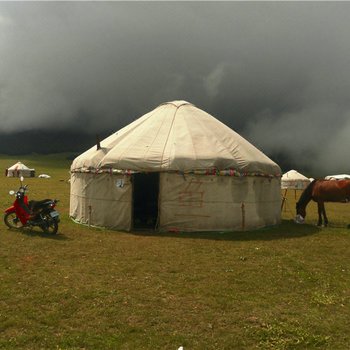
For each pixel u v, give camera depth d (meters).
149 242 11.07
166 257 9.45
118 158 12.97
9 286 7.08
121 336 5.26
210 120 14.73
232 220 12.94
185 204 12.63
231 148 13.50
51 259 9.05
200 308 6.32
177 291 7.07
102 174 13.24
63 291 6.87
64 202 23.11
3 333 5.27
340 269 8.84
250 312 6.21
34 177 66.38
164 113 14.80
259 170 13.41
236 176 12.82
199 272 8.30
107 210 13.16
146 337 5.26
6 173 66.44
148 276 7.93
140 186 18.22
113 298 6.61
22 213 12.05
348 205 28.66
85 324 5.61
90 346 4.98
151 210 16.92
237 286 7.45
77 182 14.51
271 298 6.87
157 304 6.43
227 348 5.05
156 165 12.57
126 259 9.20
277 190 14.84
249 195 13.28
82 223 13.97
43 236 11.53
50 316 5.82
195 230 12.66
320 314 6.20
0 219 14.29
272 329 5.56
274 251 10.31
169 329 5.53
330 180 15.21
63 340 5.10
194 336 5.34
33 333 5.27
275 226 14.52
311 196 15.66
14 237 11.25
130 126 15.05
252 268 8.68
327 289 7.43
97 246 10.45
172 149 12.92
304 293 7.19
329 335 5.46
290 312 6.25
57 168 132.38
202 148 13.05
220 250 10.28
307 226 14.92
